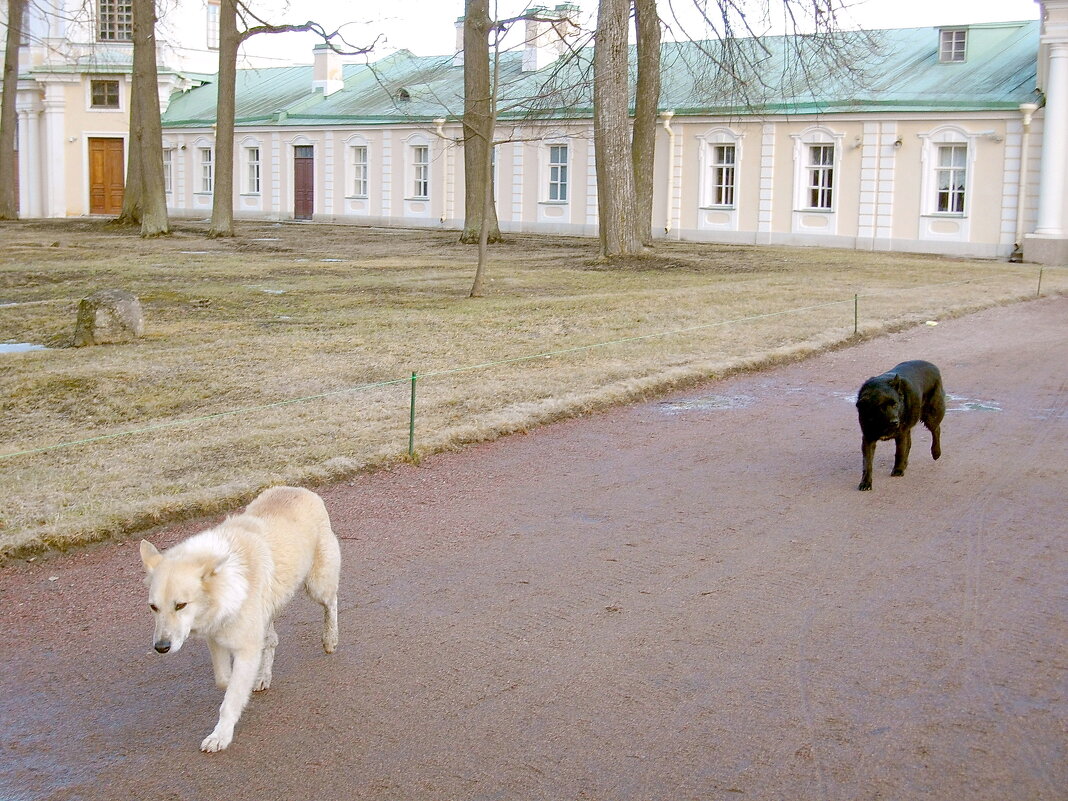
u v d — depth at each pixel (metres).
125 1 52.25
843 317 17.81
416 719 5.16
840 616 6.21
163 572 4.50
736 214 37.66
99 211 53.84
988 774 4.56
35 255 28.70
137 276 23.70
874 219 34.78
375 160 46.62
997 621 6.10
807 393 12.67
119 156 53.44
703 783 4.55
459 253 30.22
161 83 55.12
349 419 10.82
